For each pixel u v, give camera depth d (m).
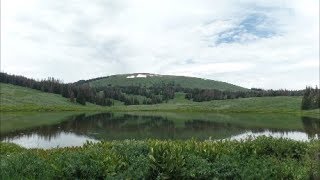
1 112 137.25
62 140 55.12
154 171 10.82
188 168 11.14
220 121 110.31
